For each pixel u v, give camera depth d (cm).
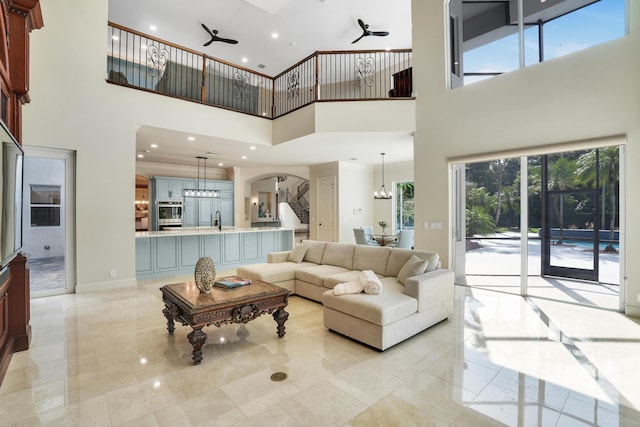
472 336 313
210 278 302
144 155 776
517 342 298
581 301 425
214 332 324
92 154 466
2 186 215
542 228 489
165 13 633
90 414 190
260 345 292
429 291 327
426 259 379
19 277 278
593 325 338
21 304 279
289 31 703
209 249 650
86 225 465
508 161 483
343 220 880
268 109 960
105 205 479
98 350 279
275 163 916
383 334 275
